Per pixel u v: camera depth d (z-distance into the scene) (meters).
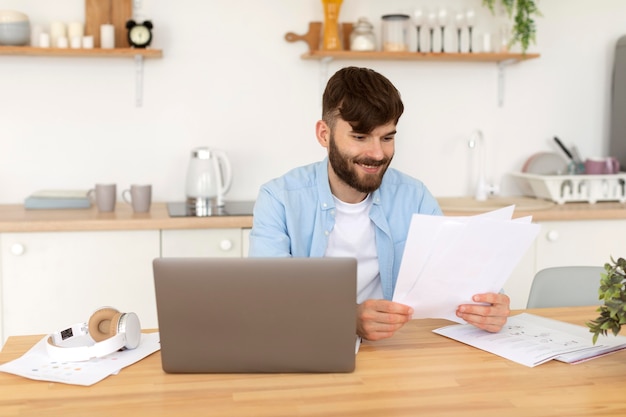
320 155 3.44
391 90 1.57
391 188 1.92
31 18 3.12
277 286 1.28
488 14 3.51
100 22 3.15
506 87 3.58
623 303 1.31
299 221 1.82
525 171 3.57
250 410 1.16
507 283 3.05
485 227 1.40
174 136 3.30
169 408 1.17
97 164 3.25
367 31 3.25
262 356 1.32
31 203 2.98
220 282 1.28
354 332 1.31
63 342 1.52
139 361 1.41
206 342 1.31
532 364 1.38
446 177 3.56
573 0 3.59
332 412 1.15
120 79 3.22
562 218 3.04
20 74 3.14
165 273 1.28
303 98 3.38
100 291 2.75
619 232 3.13
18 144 3.17
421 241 1.41
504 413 1.15
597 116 3.68
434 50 3.46
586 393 1.24
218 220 2.79
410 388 1.26
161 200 3.31
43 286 2.71
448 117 3.53
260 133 3.37
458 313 1.54
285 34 3.33
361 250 1.87
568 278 2.08
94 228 2.70
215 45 3.29
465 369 1.36
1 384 1.28
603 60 3.66
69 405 1.18
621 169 3.56
